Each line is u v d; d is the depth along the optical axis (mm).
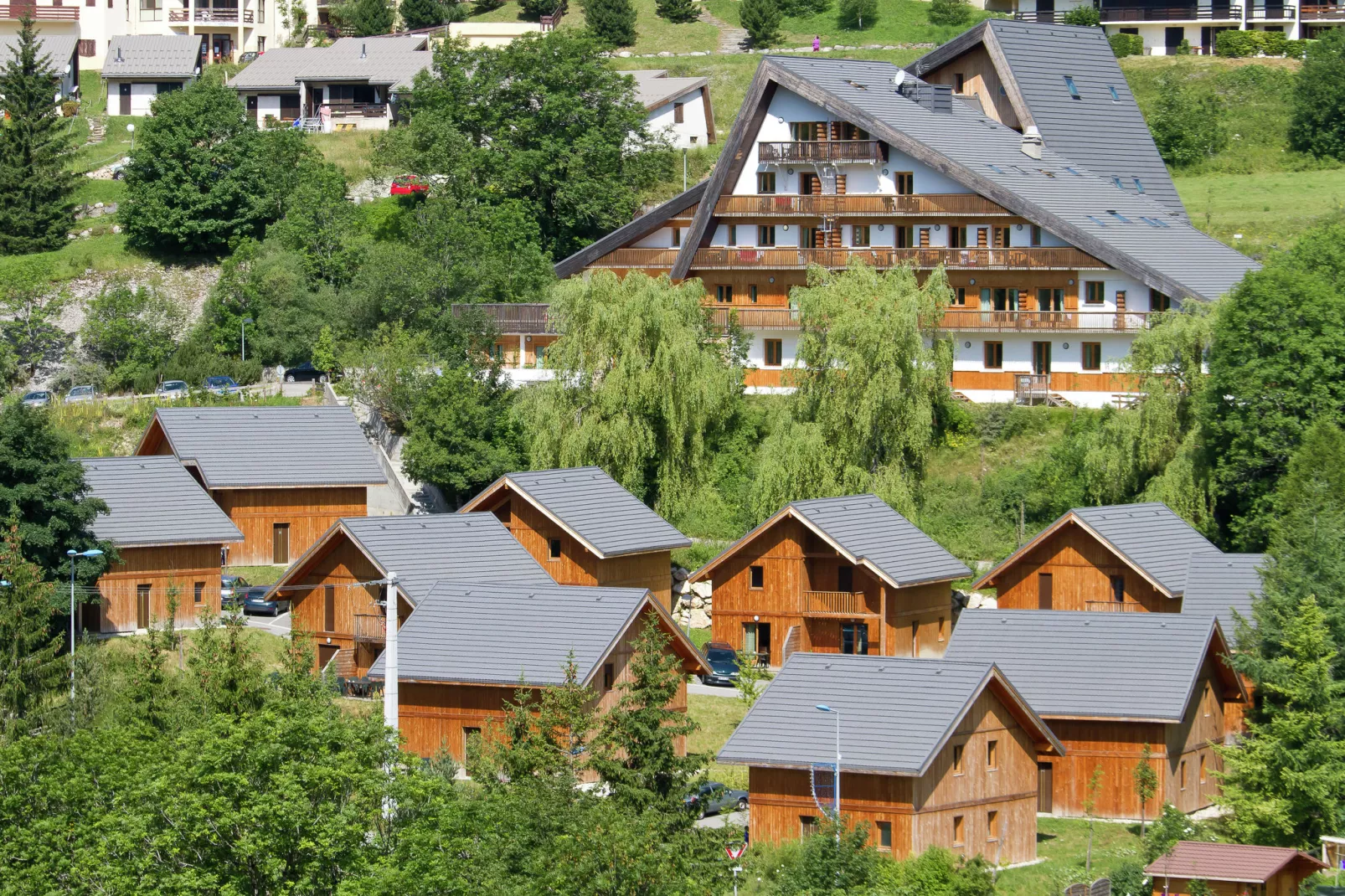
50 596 194500
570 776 145750
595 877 130625
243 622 178750
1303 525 194000
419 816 138125
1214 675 193625
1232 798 176125
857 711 167500
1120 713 181375
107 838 132125
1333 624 183625
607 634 185000
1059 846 174000
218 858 133500
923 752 161250
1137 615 191250
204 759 134750
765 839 167375
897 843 162125
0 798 139750
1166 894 155625
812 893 146625
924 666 170625
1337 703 176125
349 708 194125
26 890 132625
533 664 183500
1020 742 172375
